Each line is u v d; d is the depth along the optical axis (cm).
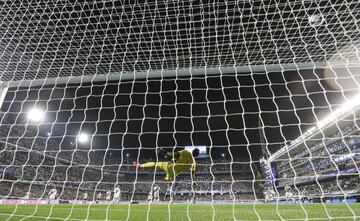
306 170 3008
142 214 480
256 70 679
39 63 888
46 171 2617
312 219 386
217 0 691
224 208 587
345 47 805
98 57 859
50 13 740
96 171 3447
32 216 423
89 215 465
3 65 904
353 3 658
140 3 714
